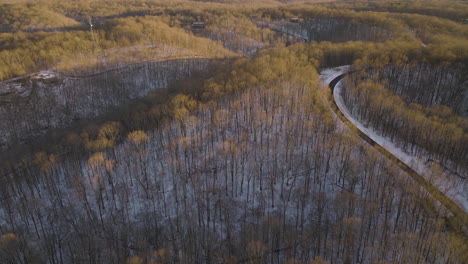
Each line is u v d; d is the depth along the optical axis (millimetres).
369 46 187750
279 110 124062
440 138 101250
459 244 67438
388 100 119750
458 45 172000
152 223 89125
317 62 172500
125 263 75938
